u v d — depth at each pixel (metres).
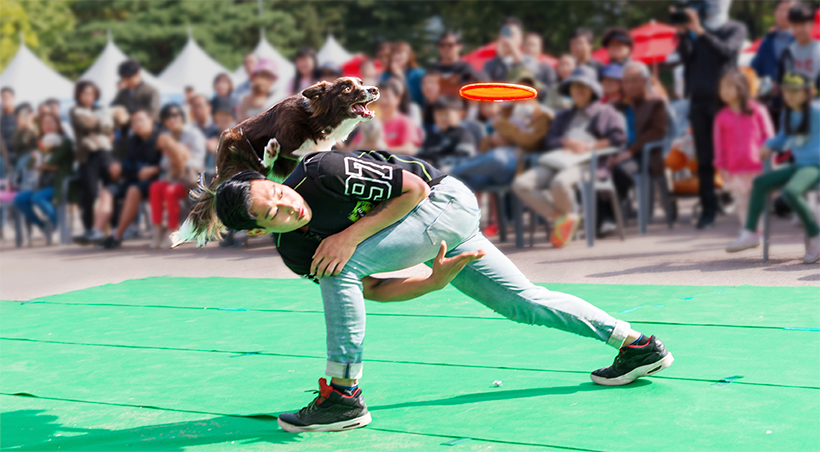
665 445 4.02
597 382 5.09
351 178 4.18
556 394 4.95
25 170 17.12
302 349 6.44
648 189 13.48
